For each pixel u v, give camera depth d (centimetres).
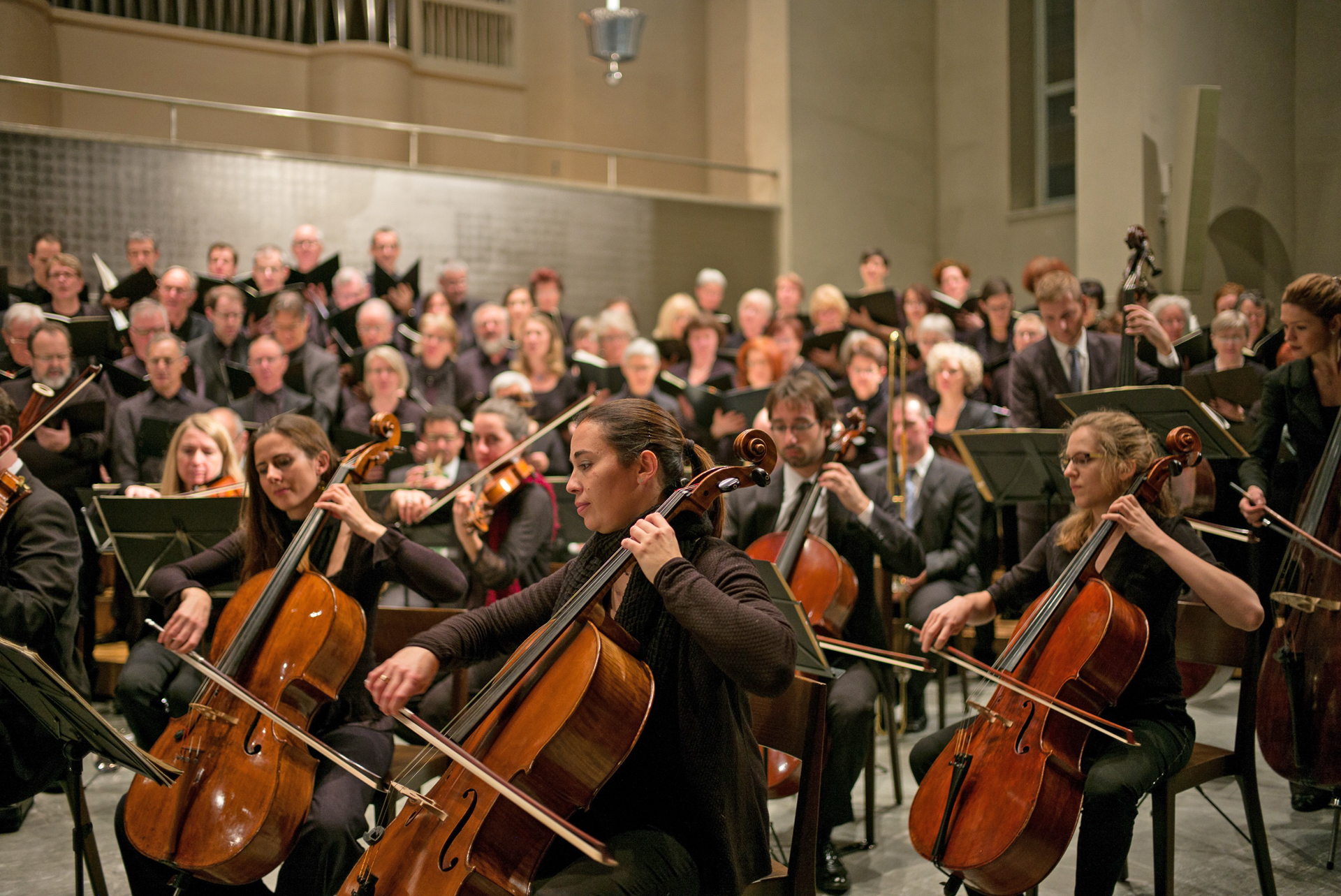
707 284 747
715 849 170
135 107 871
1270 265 610
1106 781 209
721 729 173
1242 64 618
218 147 734
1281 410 322
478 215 820
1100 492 237
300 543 233
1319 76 590
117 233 706
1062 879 274
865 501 295
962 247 971
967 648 443
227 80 909
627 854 164
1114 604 216
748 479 178
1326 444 305
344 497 236
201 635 227
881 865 284
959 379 512
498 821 161
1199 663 264
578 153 1005
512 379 507
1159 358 380
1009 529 474
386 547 238
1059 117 906
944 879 275
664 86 1030
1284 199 604
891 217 967
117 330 575
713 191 1022
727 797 172
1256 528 300
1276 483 326
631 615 176
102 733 188
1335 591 271
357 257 781
